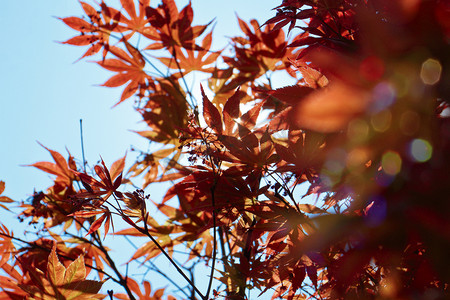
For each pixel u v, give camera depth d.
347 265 0.54
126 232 0.91
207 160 0.83
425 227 0.42
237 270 0.86
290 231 0.80
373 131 0.36
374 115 0.34
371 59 0.35
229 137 0.80
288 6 0.84
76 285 0.83
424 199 0.41
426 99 0.35
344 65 0.34
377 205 0.45
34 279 0.85
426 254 0.48
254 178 0.81
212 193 0.82
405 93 0.35
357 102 0.33
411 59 0.36
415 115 0.35
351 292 0.78
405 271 0.57
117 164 0.89
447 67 0.36
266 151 0.80
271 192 0.81
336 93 0.32
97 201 0.84
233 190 0.82
